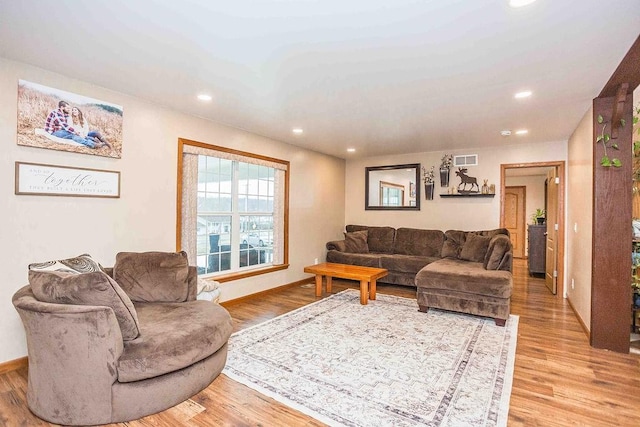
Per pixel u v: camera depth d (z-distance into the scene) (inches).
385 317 150.7
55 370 74.2
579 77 105.7
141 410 76.8
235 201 181.3
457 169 229.6
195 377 85.7
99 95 117.6
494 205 219.0
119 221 124.6
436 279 154.5
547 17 73.6
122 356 75.4
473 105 134.3
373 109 140.3
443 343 121.0
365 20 75.0
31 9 71.6
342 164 269.9
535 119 153.1
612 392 89.1
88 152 115.0
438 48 88.0
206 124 157.4
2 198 97.1
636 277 123.8
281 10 71.4
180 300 110.6
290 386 91.2
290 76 107.1
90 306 73.4
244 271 183.9
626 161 114.7
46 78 104.6
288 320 145.9
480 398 85.5
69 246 111.0
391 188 255.1
